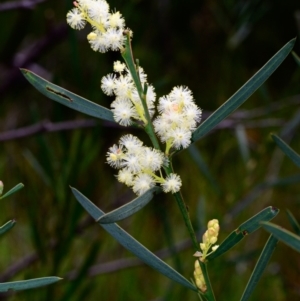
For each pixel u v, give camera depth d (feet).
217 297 3.86
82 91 3.21
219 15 4.70
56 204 3.03
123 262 3.74
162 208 3.22
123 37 1.81
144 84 1.80
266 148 3.51
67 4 2.86
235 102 1.83
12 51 5.52
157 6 5.76
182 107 1.82
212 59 6.29
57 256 2.92
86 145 3.06
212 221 1.83
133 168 1.79
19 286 1.82
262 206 4.36
